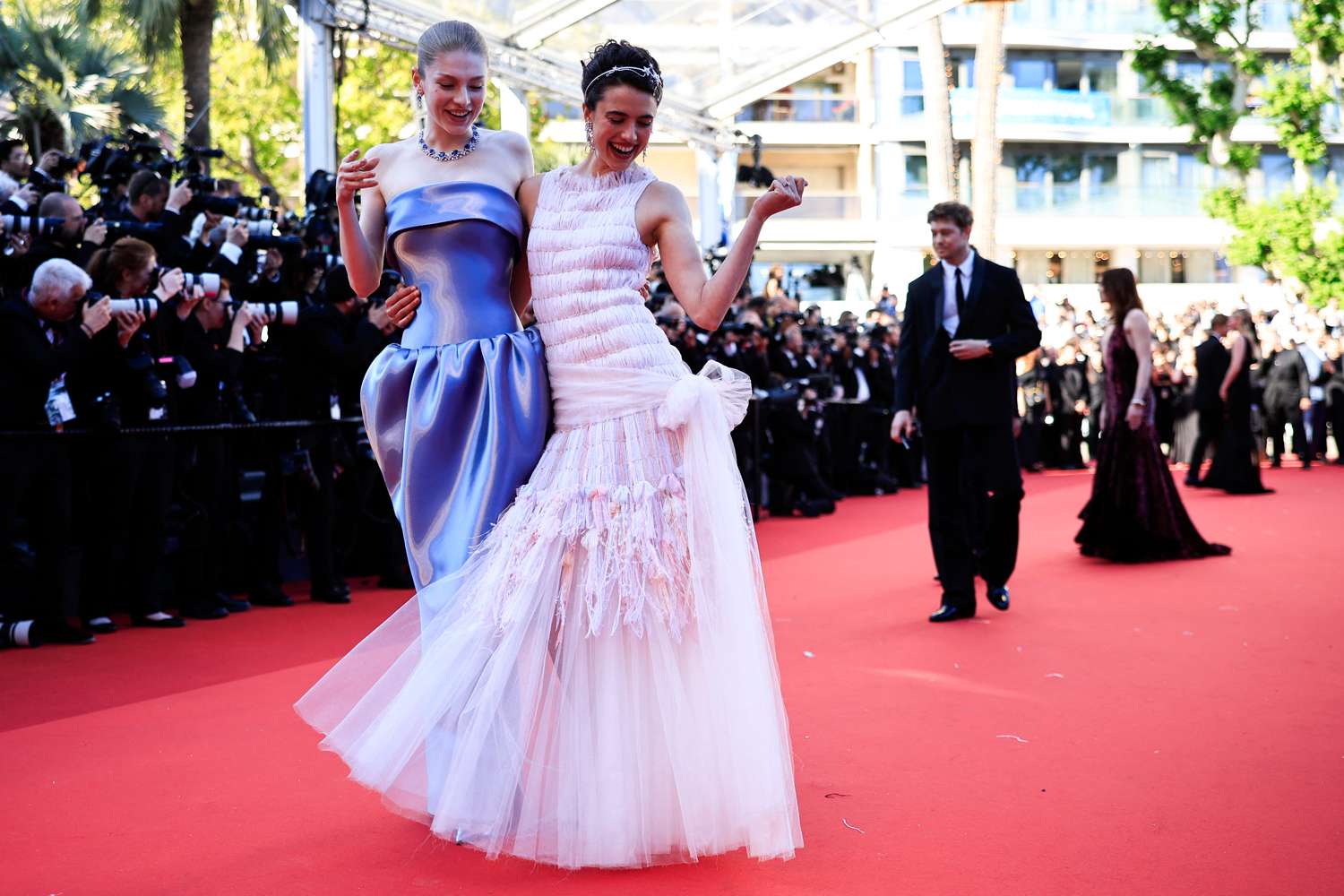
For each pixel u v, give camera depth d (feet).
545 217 10.26
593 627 9.14
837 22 43.01
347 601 22.63
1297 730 12.58
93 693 15.11
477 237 10.25
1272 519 33.09
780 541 31.19
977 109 70.95
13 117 40.27
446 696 9.38
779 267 52.47
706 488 9.57
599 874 9.00
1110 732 12.60
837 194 112.68
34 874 8.99
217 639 18.78
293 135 75.77
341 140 68.90
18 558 19.61
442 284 10.30
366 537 26.37
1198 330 57.31
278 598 22.26
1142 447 25.57
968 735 12.55
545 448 10.07
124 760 12.00
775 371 38.27
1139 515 25.40
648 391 9.82
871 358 44.86
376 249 10.68
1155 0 78.07
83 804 10.62
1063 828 9.77
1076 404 54.34
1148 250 119.34
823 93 112.78
